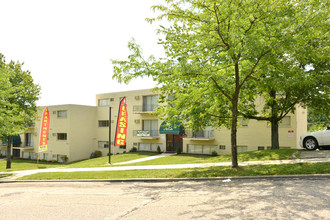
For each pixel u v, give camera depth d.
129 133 34.47
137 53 11.48
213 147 28.41
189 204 6.62
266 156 15.02
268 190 7.51
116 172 14.14
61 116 36.19
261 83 10.88
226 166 12.55
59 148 35.97
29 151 40.78
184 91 12.68
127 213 6.20
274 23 10.13
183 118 14.95
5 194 10.39
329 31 11.45
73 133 35.16
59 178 14.34
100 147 37.31
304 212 5.30
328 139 15.01
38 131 39.53
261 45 9.52
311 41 11.06
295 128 24.27
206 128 28.69
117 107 35.50
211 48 10.58
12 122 19.89
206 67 10.44
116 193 9.03
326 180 8.41
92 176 13.71
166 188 9.36
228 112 15.54
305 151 15.45
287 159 13.54
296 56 10.84
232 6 9.57
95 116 38.06
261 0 9.66
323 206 5.62
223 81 10.70
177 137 31.42
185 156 26.41
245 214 5.43
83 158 36.28
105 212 6.42
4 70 19.88
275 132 18.38
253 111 18.38
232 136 11.79
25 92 27.75
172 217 5.61
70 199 8.38
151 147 32.75
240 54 10.53
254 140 26.12
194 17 10.55
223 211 5.75
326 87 15.39
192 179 10.61
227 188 8.37
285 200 6.26
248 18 10.23
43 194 9.81
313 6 10.32
